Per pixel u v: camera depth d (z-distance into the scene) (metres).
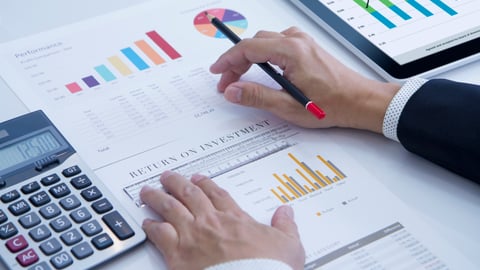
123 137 0.76
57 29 0.90
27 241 0.63
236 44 0.83
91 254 0.63
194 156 0.75
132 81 0.83
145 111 0.80
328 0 0.97
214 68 0.83
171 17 0.93
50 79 0.83
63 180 0.69
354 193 0.71
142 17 0.93
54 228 0.64
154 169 0.73
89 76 0.83
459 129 0.73
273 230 0.64
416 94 0.77
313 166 0.74
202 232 0.63
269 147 0.76
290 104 0.78
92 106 0.80
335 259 0.64
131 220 0.66
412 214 0.70
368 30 0.91
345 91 0.78
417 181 0.73
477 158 0.71
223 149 0.76
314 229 0.67
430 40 0.90
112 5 0.94
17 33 0.89
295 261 0.62
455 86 0.76
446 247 0.67
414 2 0.97
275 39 0.82
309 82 0.79
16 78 0.82
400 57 0.87
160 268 0.63
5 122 0.74
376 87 0.80
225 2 0.96
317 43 0.88
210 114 0.80
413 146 0.75
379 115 0.77
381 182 0.73
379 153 0.77
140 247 0.65
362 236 0.67
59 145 0.73
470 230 0.69
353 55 0.90
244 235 0.63
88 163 0.73
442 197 0.72
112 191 0.70
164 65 0.86
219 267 0.60
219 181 0.72
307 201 0.70
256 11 0.95
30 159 0.70
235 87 0.79
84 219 0.65
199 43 0.90
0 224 0.64
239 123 0.79
